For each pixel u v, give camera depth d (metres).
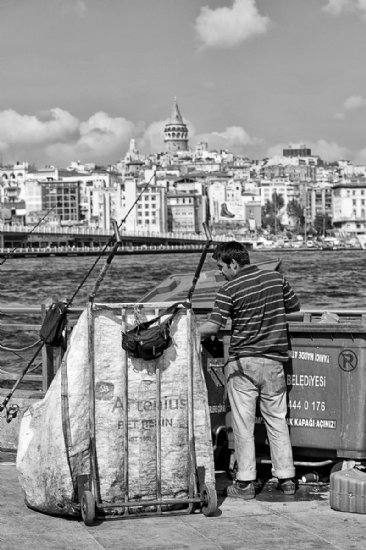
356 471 7.97
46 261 176.38
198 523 7.39
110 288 88.00
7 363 20.77
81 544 6.82
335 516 7.59
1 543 6.82
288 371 8.50
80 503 7.43
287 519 7.50
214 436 8.98
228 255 8.34
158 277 110.94
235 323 8.27
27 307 10.15
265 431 8.68
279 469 8.35
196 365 7.73
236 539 6.96
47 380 10.06
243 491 8.26
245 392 8.29
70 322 9.79
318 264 150.50
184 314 7.73
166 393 7.67
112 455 7.54
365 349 8.22
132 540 6.93
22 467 7.73
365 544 6.86
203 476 7.72
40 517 7.54
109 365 7.55
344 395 8.30
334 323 8.35
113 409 7.55
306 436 8.47
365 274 114.81
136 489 7.61
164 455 7.68
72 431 7.45
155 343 7.47
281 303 8.25
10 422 10.28
